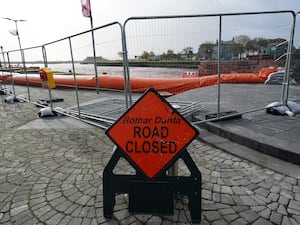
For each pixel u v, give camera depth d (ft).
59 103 25.96
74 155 11.16
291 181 8.06
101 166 9.89
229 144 11.36
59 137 13.92
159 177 6.20
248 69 32.53
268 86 28.86
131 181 6.27
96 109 18.88
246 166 9.28
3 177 9.25
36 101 26.99
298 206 6.78
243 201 7.08
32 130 15.57
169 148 6.15
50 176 9.18
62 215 6.81
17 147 12.55
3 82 49.01
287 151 9.30
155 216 6.56
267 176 8.45
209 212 6.63
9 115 20.81
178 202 7.13
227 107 17.47
